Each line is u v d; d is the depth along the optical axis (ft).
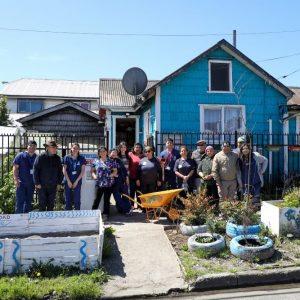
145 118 54.49
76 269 19.85
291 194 26.48
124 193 31.71
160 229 26.68
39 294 17.01
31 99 100.01
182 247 23.04
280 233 24.43
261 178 29.48
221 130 45.65
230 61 45.78
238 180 28.86
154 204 28.58
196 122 44.88
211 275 18.80
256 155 29.32
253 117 46.14
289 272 19.26
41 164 27.66
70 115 73.56
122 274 19.62
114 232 25.89
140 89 45.52
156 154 42.19
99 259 20.04
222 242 22.20
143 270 20.06
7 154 35.60
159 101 44.16
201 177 30.53
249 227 24.17
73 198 29.55
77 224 25.77
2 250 19.47
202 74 45.21
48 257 19.79
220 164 28.66
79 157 29.96
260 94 46.39
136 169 33.42
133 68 45.73
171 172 33.17
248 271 19.26
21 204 28.48
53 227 25.55
